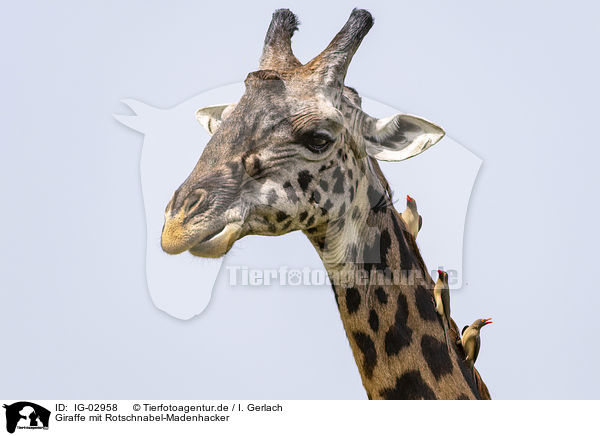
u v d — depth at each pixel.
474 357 14.17
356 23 13.17
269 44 13.85
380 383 13.38
